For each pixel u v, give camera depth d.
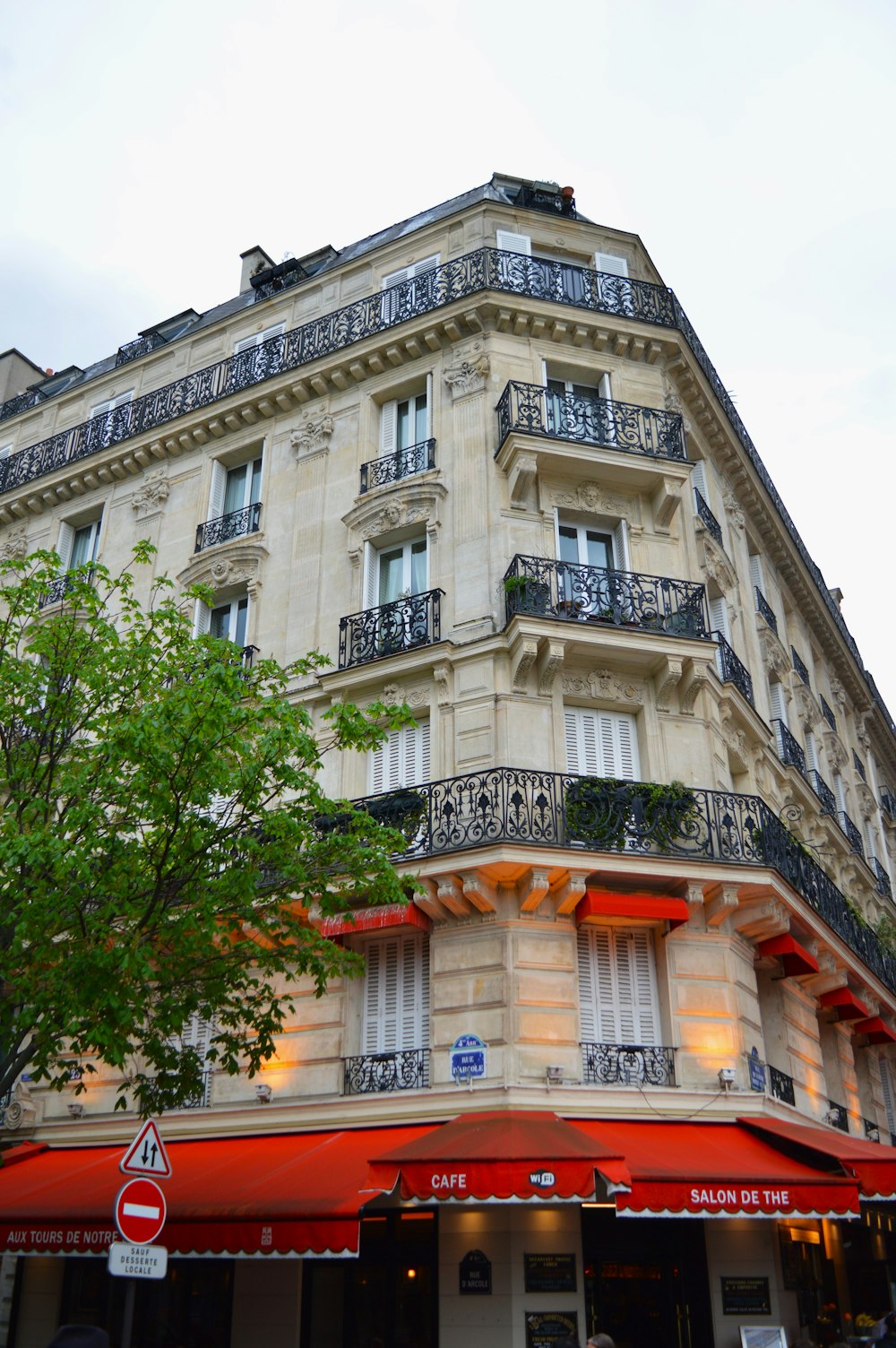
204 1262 15.57
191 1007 13.19
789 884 16.89
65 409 27.64
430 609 18.38
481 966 15.46
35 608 15.87
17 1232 14.20
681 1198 12.39
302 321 24.12
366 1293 14.45
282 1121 15.97
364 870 14.03
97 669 14.38
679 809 16.55
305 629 19.89
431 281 21.75
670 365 22.02
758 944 17.41
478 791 16.42
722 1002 16.08
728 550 23.61
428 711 17.80
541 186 24.17
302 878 13.66
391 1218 14.66
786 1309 14.66
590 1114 14.63
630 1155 13.20
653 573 19.22
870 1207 16.94
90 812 12.51
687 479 19.77
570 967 15.60
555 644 17.11
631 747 17.91
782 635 27.58
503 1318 13.41
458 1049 15.16
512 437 18.69
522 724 16.95
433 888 15.74
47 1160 17.34
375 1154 13.94
